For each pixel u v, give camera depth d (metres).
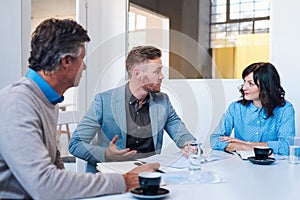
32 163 1.10
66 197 1.13
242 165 1.78
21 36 2.65
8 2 2.58
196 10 3.40
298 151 1.82
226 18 3.33
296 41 3.06
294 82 3.08
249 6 3.25
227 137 2.28
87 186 1.17
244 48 3.29
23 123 1.14
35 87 1.26
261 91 2.33
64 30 1.29
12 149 1.11
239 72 3.29
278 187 1.36
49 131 1.32
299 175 1.57
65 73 1.31
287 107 2.31
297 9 3.05
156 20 3.51
